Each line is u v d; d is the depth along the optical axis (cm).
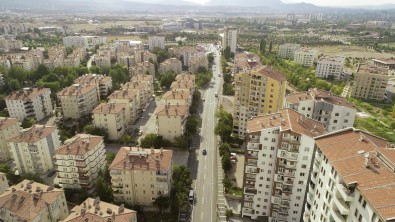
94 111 19188
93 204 10994
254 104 18375
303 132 10656
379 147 7888
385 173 6912
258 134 11331
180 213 13250
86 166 14025
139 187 13175
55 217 11556
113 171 12925
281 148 11006
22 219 10538
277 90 17562
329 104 14762
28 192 11456
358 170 7212
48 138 16050
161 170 12719
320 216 8681
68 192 14112
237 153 18038
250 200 12438
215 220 12862
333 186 7931
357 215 6819
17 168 15950
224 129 18850
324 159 8625
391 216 5703
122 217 10338
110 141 19462
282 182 11425
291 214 11731
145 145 17825
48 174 15938
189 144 18900
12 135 17650
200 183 15325
